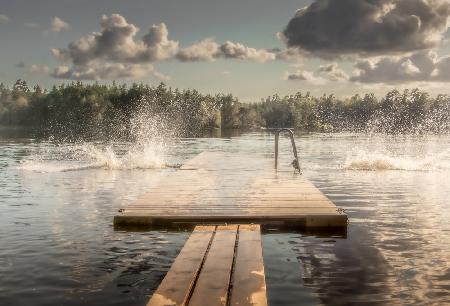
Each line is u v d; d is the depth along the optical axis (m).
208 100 125.25
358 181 13.24
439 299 4.23
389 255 5.64
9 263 5.31
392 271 5.03
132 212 7.34
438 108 117.38
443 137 52.97
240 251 5.03
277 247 6.07
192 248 5.16
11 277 4.84
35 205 9.30
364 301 4.19
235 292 3.73
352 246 6.09
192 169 14.49
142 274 4.94
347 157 22.12
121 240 6.37
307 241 6.38
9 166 18.06
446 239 6.43
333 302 4.17
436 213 8.37
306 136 56.53
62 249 5.91
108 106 122.38
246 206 7.83
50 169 16.92
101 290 4.47
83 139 47.84
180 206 7.84
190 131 85.31
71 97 127.31
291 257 5.60
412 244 6.16
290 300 4.22
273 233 6.88
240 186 10.38
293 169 14.56
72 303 4.16
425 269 5.10
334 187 11.98
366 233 6.81
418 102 123.12
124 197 10.36
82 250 5.86
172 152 27.69
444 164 18.39
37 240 6.38
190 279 4.05
